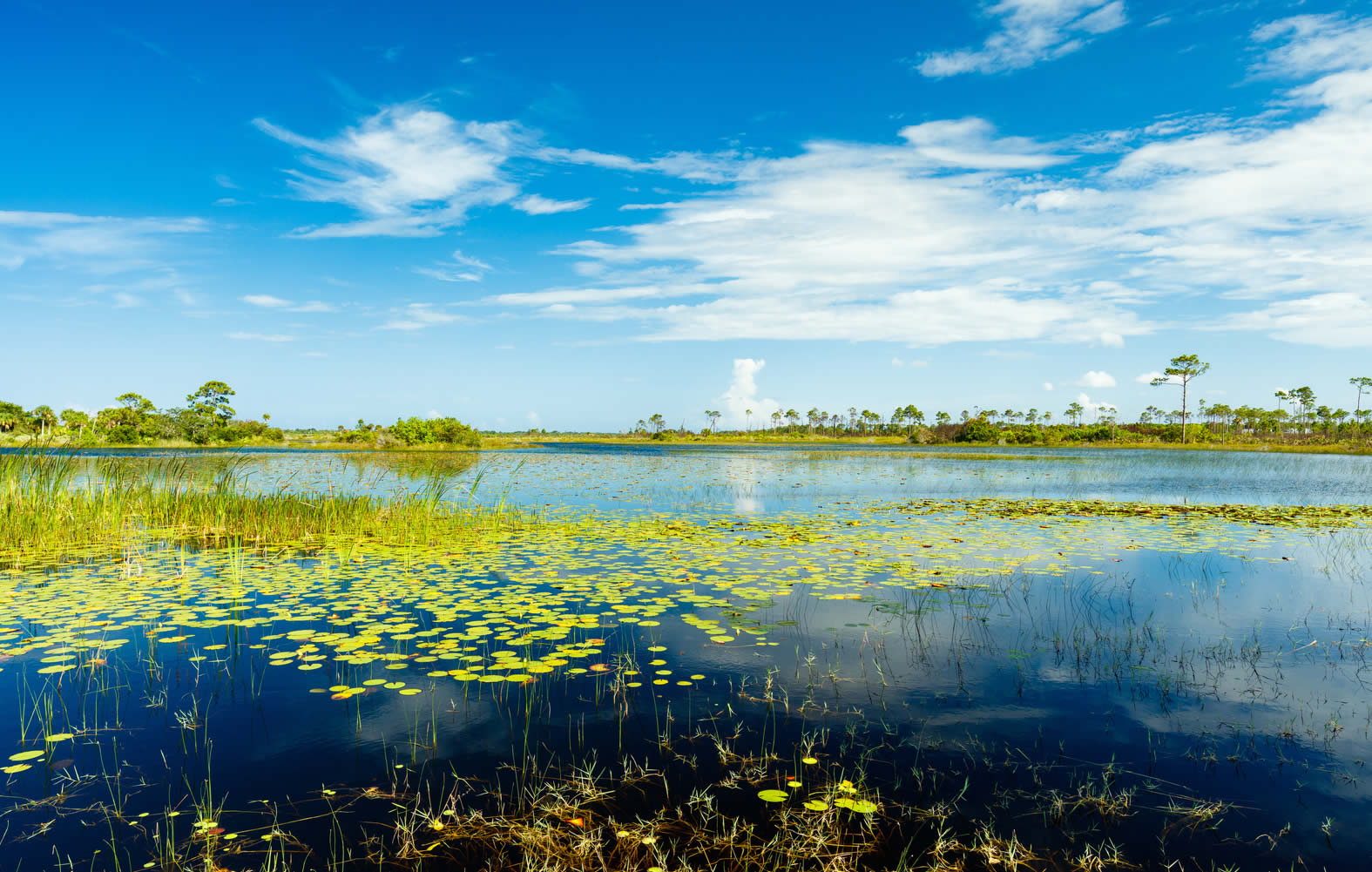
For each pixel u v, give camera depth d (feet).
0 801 11.30
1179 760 12.70
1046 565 29.71
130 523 39.32
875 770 12.34
